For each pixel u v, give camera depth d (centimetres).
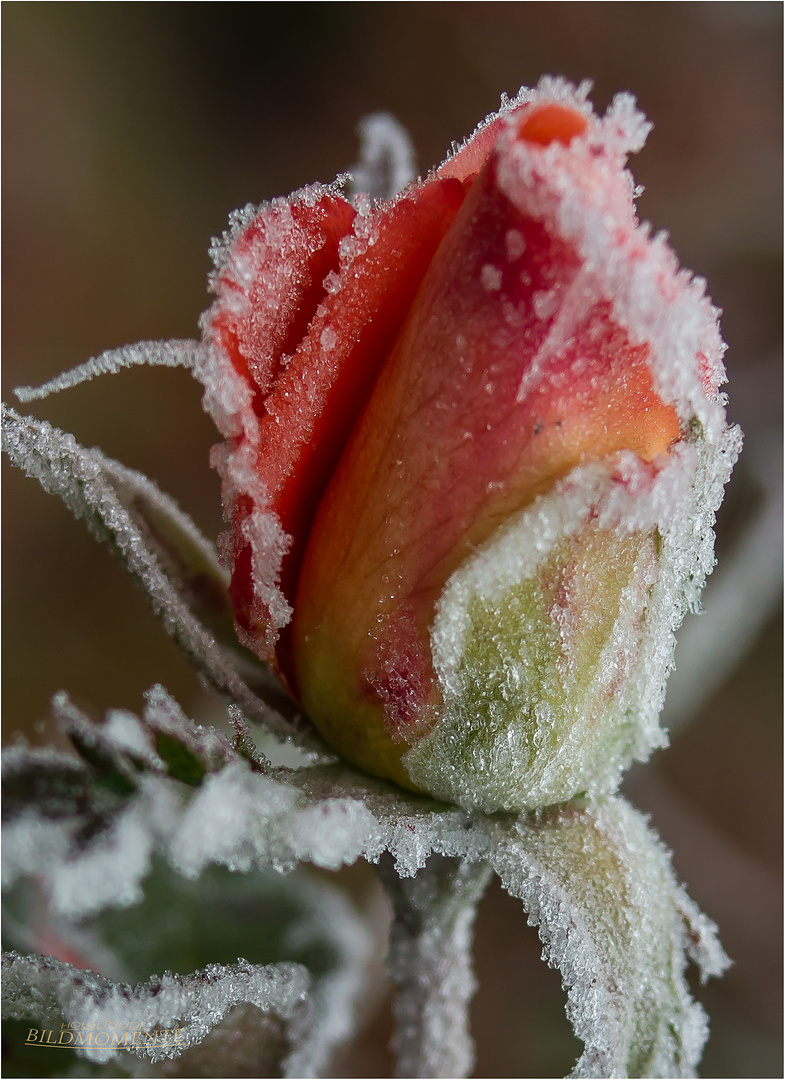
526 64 42
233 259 15
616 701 15
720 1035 31
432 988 16
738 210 38
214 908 19
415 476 15
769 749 36
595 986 15
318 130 43
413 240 15
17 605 35
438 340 15
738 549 24
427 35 43
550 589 15
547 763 15
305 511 15
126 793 14
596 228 14
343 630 15
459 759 15
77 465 15
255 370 15
